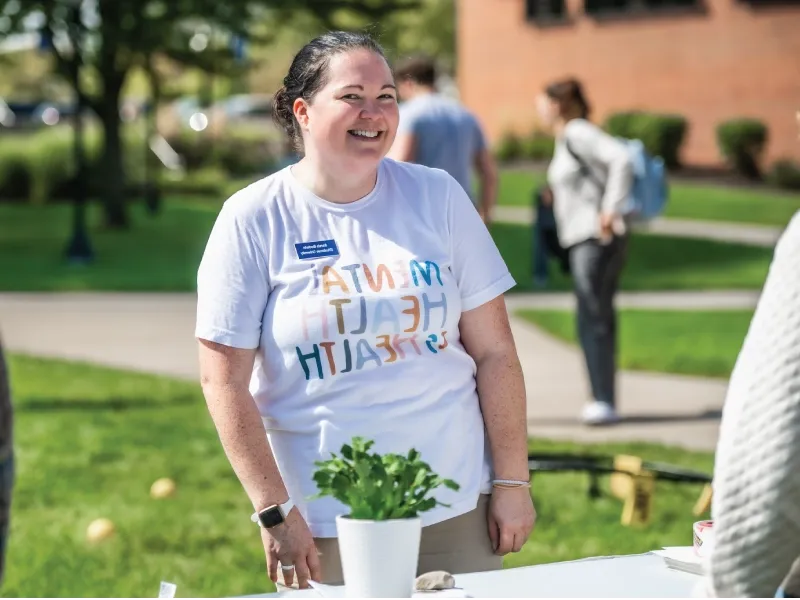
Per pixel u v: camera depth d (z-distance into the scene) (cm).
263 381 356
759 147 3206
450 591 299
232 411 348
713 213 2758
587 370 961
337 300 347
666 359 1234
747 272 1992
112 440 920
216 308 351
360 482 290
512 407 366
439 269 356
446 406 353
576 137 927
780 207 2841
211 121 4694
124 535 680
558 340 1383
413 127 836
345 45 352
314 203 355
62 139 3856
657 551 338
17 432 946
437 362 354
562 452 846
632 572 316
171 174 4262
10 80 6081
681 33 3381
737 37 3281
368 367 347
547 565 325
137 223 3161
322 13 2900
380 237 355
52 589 588
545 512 702
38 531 690
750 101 3259
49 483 793
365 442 299
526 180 3381
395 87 353
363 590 286
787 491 238
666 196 942
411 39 6388
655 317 1512
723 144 3238
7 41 2762
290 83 358
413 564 289
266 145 4488
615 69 3522
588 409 960
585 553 627
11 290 1903
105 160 3041
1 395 264
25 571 617
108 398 1084
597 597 294
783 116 3209
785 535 239
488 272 365
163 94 3425
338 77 346
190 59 3067
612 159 916
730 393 250
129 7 2761
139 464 847
